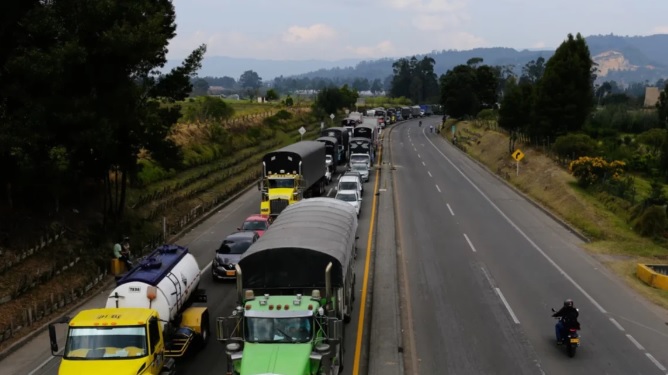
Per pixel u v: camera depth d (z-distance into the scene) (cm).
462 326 1917
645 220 3102
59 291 2241
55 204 2731
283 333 1394
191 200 3966
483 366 1630
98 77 2469
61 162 2288
